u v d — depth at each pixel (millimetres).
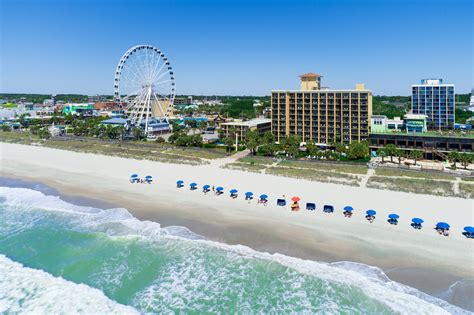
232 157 112312
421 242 49250
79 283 43656
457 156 92062
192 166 99750
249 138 127375
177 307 39094
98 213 64938
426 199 65750
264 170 91188
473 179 77938
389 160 101688
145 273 45562
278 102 133750
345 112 122062
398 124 125750
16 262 48594
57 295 41250
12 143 153625
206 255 49219
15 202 71938
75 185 83562
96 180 87500
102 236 55500
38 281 44031
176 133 144500
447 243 48625
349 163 97875
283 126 134125
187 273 45312
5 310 38781
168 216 62312
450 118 169875
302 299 39750
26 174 96375
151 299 40438
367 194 69938
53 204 70438
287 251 49000
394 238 50750
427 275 41969
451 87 168500
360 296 39438
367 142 116062
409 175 83375
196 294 41250
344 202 65812
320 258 46844
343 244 49844
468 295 38219
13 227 59562
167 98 186625
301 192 72500
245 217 60594
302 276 43562
